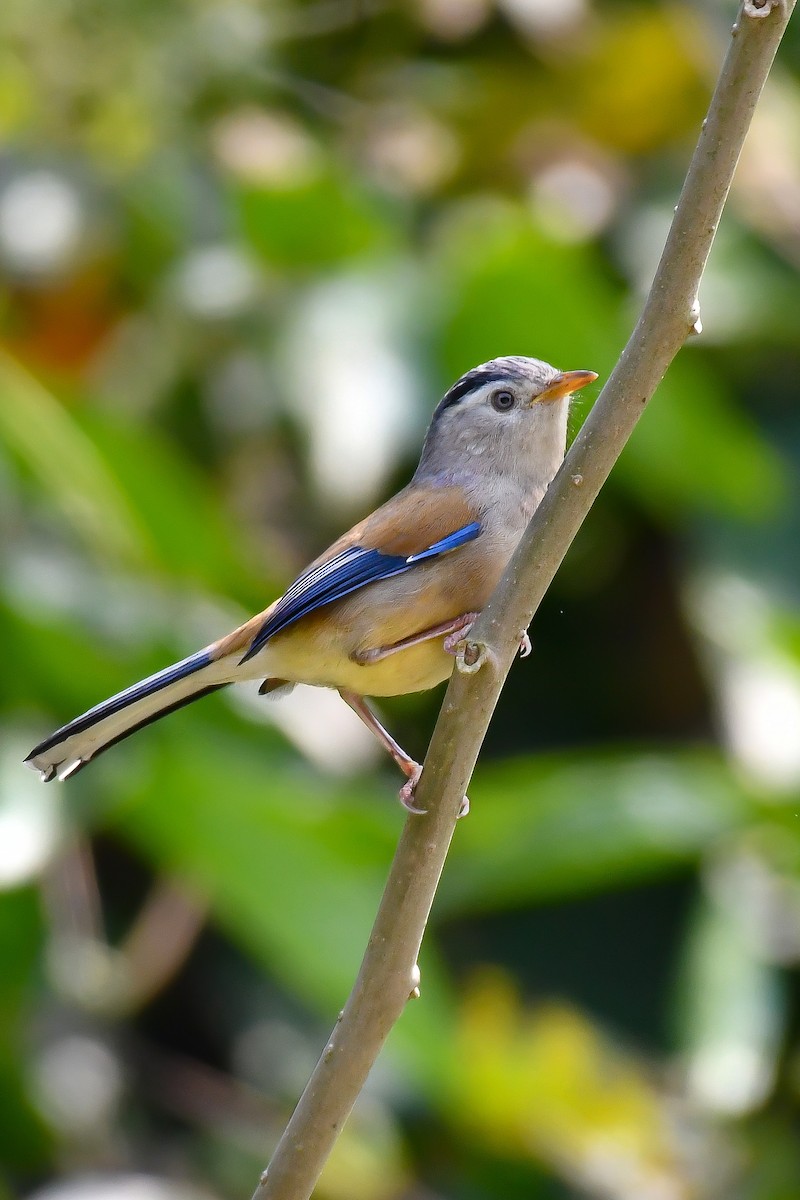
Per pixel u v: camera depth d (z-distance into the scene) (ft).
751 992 36.09
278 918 32.17
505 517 28.68
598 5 48.67
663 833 32.78
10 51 45.06
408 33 49.11
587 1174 36.68
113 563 37.58
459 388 30.19
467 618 27.66
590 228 43.75
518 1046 36.55
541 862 32.83
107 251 43.04
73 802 32.73
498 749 43.01
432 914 33.19
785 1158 36.86
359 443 38.88
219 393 42.80
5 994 35.12
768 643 37.45
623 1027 40.14
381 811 31.12
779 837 35.70
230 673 28.09
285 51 49.21
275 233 43.42
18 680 35.86
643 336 19.52
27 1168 36.94
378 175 45.55
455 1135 38.29
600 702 43.16
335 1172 37.58
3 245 42.52
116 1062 39.47
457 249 41.14
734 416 39.45
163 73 46.06
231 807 30.83
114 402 42.83
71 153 44.16
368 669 27.91
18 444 36.70
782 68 48.16
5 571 35.37
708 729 42.42
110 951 40.73
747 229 43.70
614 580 43.09
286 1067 40.50
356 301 40.91
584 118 46.29
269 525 41.86
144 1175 37.52
